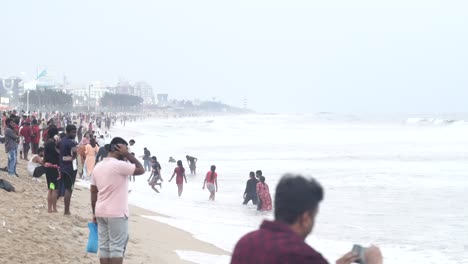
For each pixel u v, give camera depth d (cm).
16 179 1853
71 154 1348
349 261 330
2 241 999
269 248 311
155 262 1095
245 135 10475
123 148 834
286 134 10956
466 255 1426
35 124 2603
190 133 11212
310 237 1641
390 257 1402
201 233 1535
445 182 3058
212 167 2416
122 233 828
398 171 3678
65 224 1255
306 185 330
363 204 2316
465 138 8650
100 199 827
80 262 966
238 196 2567
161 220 1703
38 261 921
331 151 5903
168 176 3488
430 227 1811
